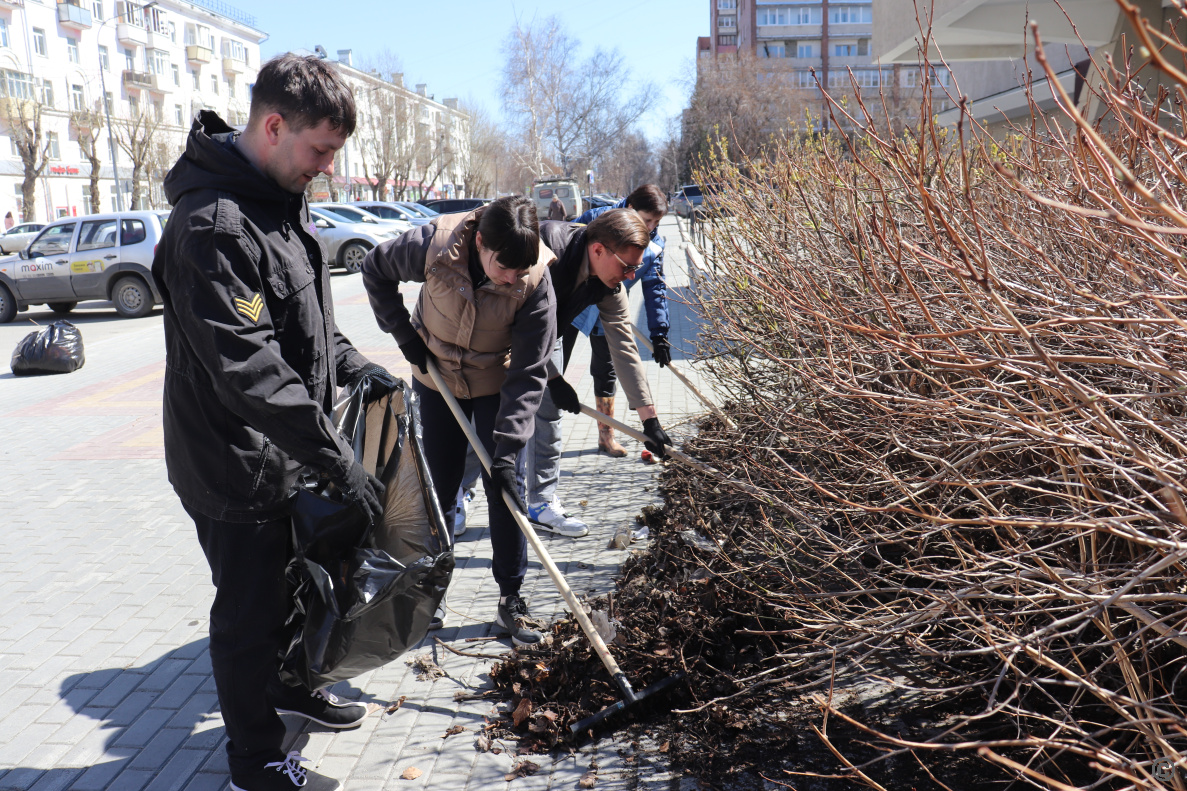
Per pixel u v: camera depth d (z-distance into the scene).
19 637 3.47
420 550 2.63
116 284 14.26
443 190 79.00
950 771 2.38
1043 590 1.99
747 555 3.42
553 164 55.34
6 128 40.91
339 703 2.85
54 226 14.62
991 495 2.33
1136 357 1.97
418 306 3.52
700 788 2.43
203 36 57.47
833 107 2.73
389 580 2.33
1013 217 2.75
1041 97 11.23
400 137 62.91
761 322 3.94
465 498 4.42
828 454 3.23
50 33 44.16
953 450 2.56
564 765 2.59
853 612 2.79
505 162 82.12
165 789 2.55
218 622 2.33
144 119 43.94
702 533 3.86
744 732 2.64
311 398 2.30
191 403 2.23
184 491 2.31
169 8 53.78
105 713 2.94
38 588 3.92
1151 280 2.11
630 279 3.77
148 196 48.09
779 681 2.73
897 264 1.97
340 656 2.37
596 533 4.36
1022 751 2.35
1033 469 2.45
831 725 2.62
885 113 2.83
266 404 2.07
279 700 2.74
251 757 2.43
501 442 3.06
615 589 3.70
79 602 3.78
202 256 2.06
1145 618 1.71
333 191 56.69
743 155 4.80
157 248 2.19
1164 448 2.02
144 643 3.40
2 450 6.35
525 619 3.39
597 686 2.86
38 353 9.36
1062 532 2.22
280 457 2.30
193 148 2.18
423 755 2.67
